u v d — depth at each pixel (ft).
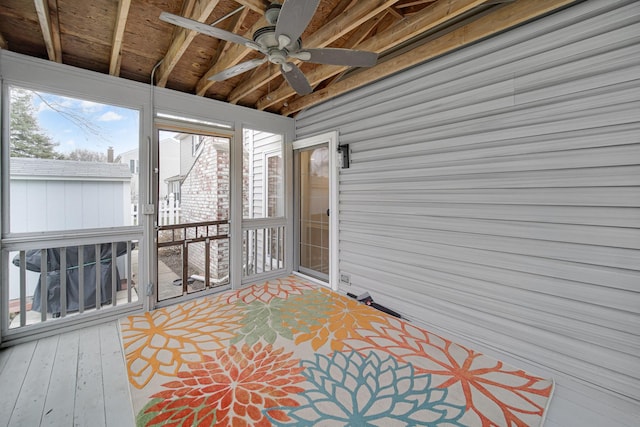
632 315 5.87
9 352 7.74
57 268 9.45
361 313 10.28
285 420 5.44
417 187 9.53
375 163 10.85
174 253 11.90
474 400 6.03
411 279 9.77
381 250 10.75
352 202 11.83
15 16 7.77
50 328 8.66
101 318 9.50
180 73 11.05
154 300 10.69
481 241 8.03
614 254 6.06
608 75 6.03
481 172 7.98
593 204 6.28
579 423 5.45
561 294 6.72
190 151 11.80
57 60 8.71
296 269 15.31
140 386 6.39
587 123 6.30
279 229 15.10
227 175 12.99
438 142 8.91
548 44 6.75
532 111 7.04
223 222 12.82
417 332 9.01
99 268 9.63
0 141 8.00
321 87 12.77
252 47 6.33
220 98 12.89
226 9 8.41
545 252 6.94
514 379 6.78
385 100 10.43
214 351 7.81
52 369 7.00
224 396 6.07
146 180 10.42
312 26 9.29
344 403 5.90
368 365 7.22
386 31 7.93
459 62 8.34
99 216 9.78
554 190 6.78
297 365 7.18
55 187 9.04
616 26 5.92
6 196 8.13
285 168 14.76
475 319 8.16
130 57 9.91
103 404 5.86
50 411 5.65
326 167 13.37
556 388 6.46
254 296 11.96
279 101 13.14
